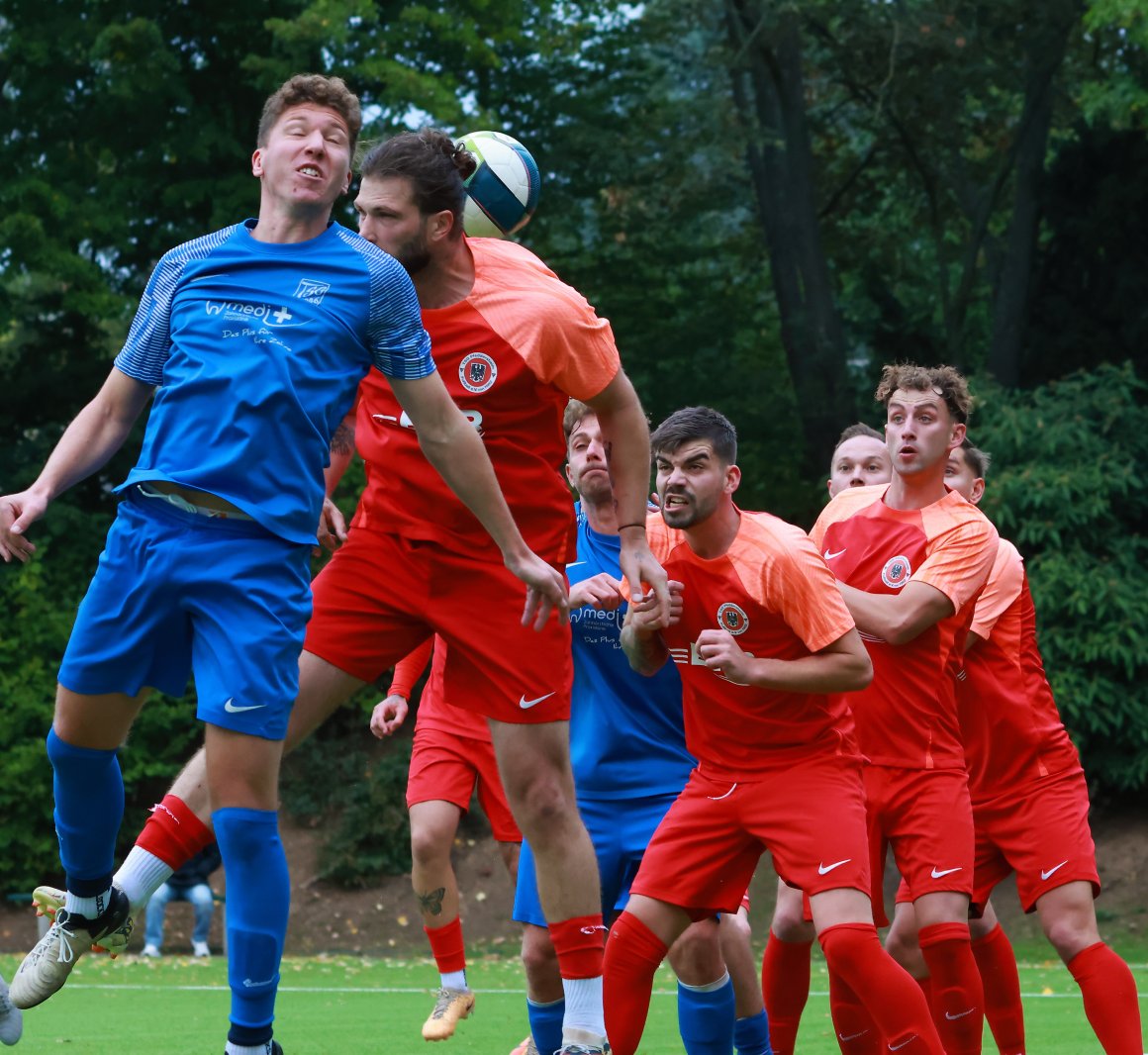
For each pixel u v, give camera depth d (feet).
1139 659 209.97
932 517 69.36
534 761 52.75
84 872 47.47
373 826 224.33
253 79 236.22
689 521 58.13
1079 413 232.12
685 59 290.56
